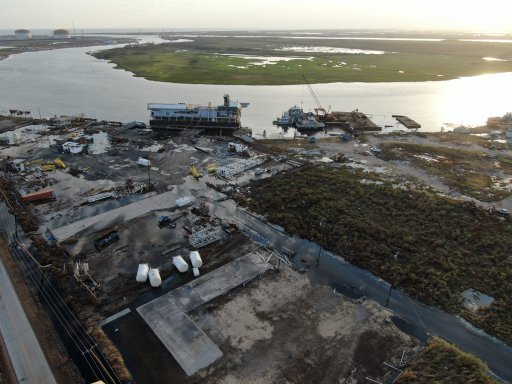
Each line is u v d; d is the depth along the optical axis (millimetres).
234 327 38500
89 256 49344
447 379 32656
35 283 44469
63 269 46688
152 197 66000
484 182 75312
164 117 107812
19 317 39281
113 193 66250
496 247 52688
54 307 40844
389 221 58875
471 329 39438
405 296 43812
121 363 34094
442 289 44312
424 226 57562
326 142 100938
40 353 35031
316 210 61625
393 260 49625
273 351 35750
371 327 39000
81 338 36812
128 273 46281
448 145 99938
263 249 52000
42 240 52594
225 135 105188
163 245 52062
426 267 48312
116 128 108062
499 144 100625
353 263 49594
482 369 33719
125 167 79188
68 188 68812
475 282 46188
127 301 41812
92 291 43000
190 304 41469
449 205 63719
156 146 93125
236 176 75688
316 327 38781
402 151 93312
